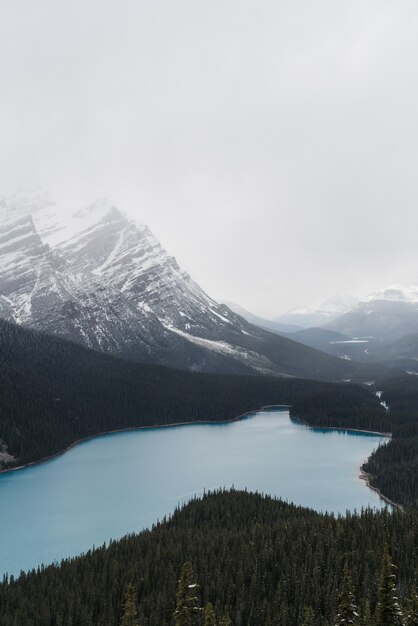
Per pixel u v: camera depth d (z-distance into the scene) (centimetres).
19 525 18900
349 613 9088
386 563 8875
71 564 13888
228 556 13500
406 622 8612
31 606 11675
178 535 15250
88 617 11262
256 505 18288
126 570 13125
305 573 12581
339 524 14875
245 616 11444
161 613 11438
